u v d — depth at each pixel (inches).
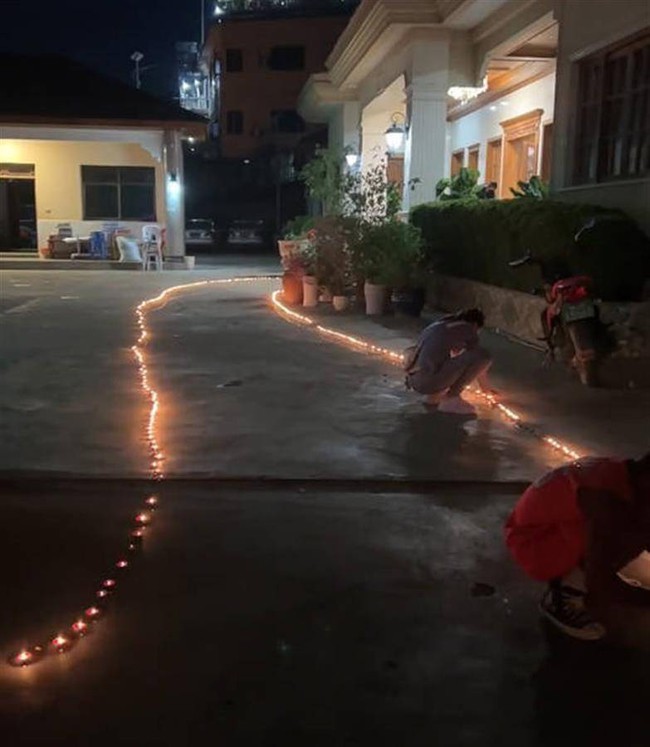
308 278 524.1
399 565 153.1
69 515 174.6
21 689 114.3
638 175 381.7
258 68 1656.0
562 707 111.0
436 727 106.4
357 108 910.4
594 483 121.2
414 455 212.4
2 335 407.5
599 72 417.4
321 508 180.1
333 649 124.6
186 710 109.7
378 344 379.2
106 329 429.7
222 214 1440.7
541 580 133.3
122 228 945.5
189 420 245.1
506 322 404.2
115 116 885.2
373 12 617.3
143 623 131.7
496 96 739.4
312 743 103.0
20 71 990.4
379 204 511.8
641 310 291.0
